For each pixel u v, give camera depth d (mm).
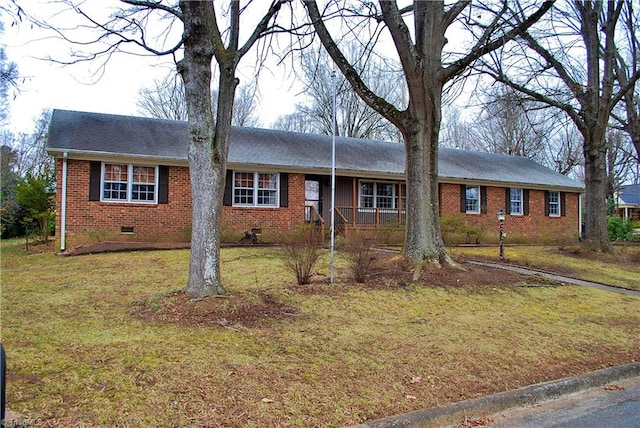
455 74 10609
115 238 14391
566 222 23719
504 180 21484
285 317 6328
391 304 7508
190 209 15594
